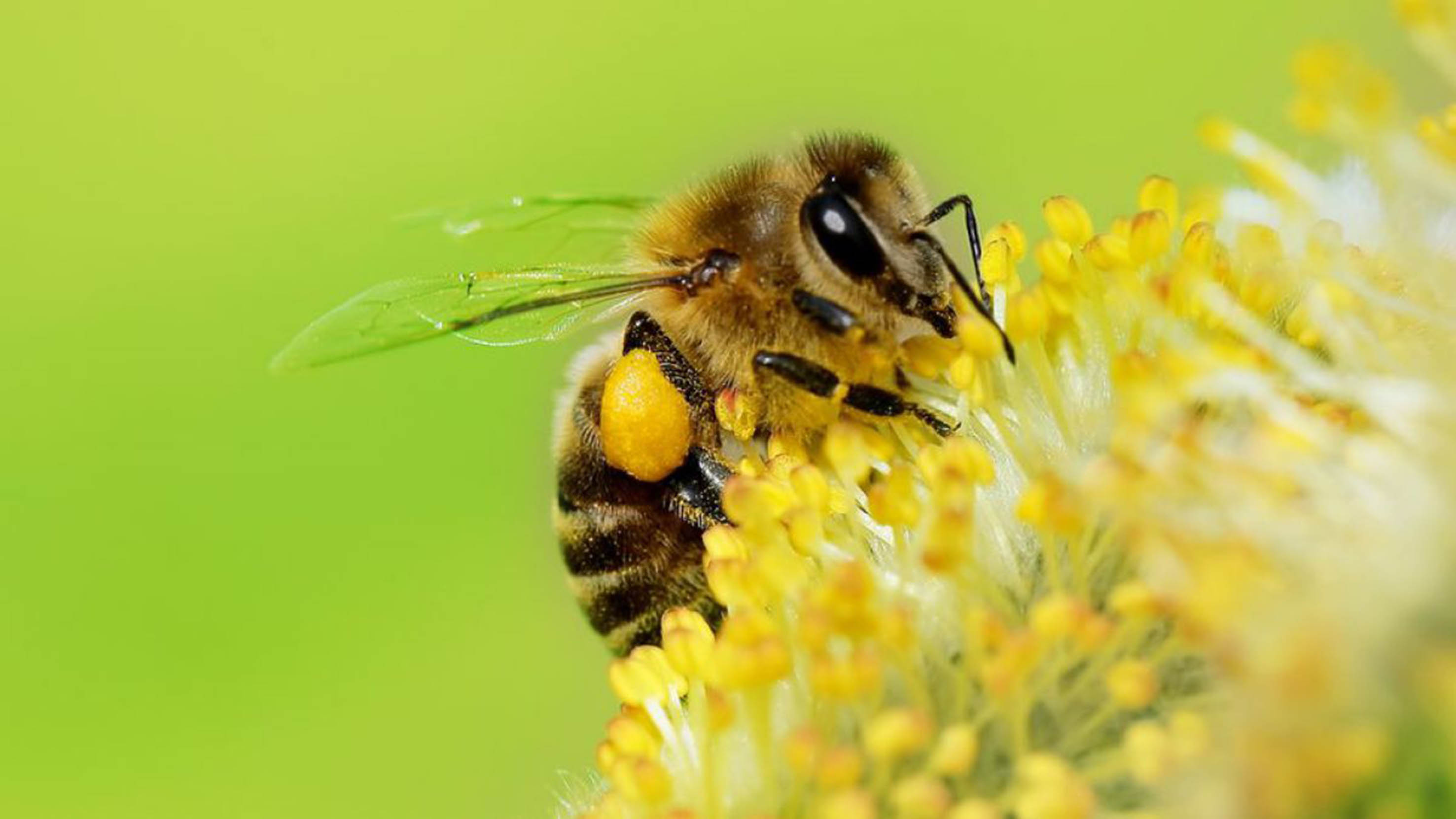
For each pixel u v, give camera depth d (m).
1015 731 0.09
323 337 0.10
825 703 0.09
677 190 0.10
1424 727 0.09
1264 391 0.09
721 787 0.09
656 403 0.10
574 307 0.10
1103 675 0.09
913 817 0.09
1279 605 0.09
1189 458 0.09
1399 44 0.10
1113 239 0.10
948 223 0.10
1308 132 0.10
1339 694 0.09
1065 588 0.09
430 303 0.10
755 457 0.10
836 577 0.09
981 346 0.09
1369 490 0.09
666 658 0.09
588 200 0.11
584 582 0.10
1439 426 0.09
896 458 0.10
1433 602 0.09
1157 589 0.09
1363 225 0.09
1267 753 0.09
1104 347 0.10
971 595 0.09
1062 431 0.09
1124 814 0.09
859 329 0.10
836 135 0.10
